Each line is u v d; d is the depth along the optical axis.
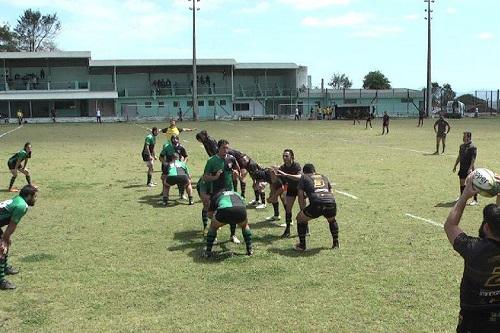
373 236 9.15
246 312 5.91
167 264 7.70
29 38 97.00
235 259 7.90
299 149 25.97
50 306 6.16
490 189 3.58
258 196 12.15
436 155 22.67
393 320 5.65
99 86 75.00
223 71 78.81
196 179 16.22
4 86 70.12
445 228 3.80
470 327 3.67
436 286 6.64
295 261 7.78
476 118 68.38
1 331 5.50
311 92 79.69
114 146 29.00
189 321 5.70
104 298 6.38
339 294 6.41
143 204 12.40
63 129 48.16
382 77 114.81
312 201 8.09
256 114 78.12
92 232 9.70
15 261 7.90
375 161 20.53
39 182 15.97
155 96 74.69
